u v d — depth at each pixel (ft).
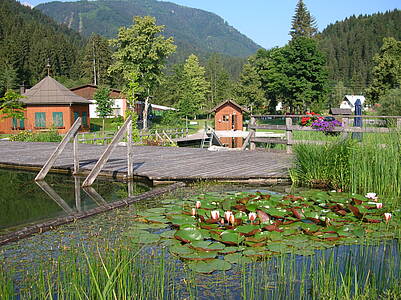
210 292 8.55
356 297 7.88
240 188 20.45
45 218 14.90
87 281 8.71
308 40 137.49
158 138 70.85
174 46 134.21
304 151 21.65
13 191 20.36
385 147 18.94
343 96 261.24
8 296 7.52
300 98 135.33
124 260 9.07
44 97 95.96
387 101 78.48
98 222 13.93
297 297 8.23
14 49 241.35
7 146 43.78
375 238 11.93
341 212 14.19
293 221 13.21
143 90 130.82
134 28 131.03
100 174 24.61
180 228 12.25
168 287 8.79
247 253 10.68
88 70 263.49
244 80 189.37
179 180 22.27
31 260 10.23
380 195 17.13
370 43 370.94
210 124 160.56
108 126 123.85
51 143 48.55
